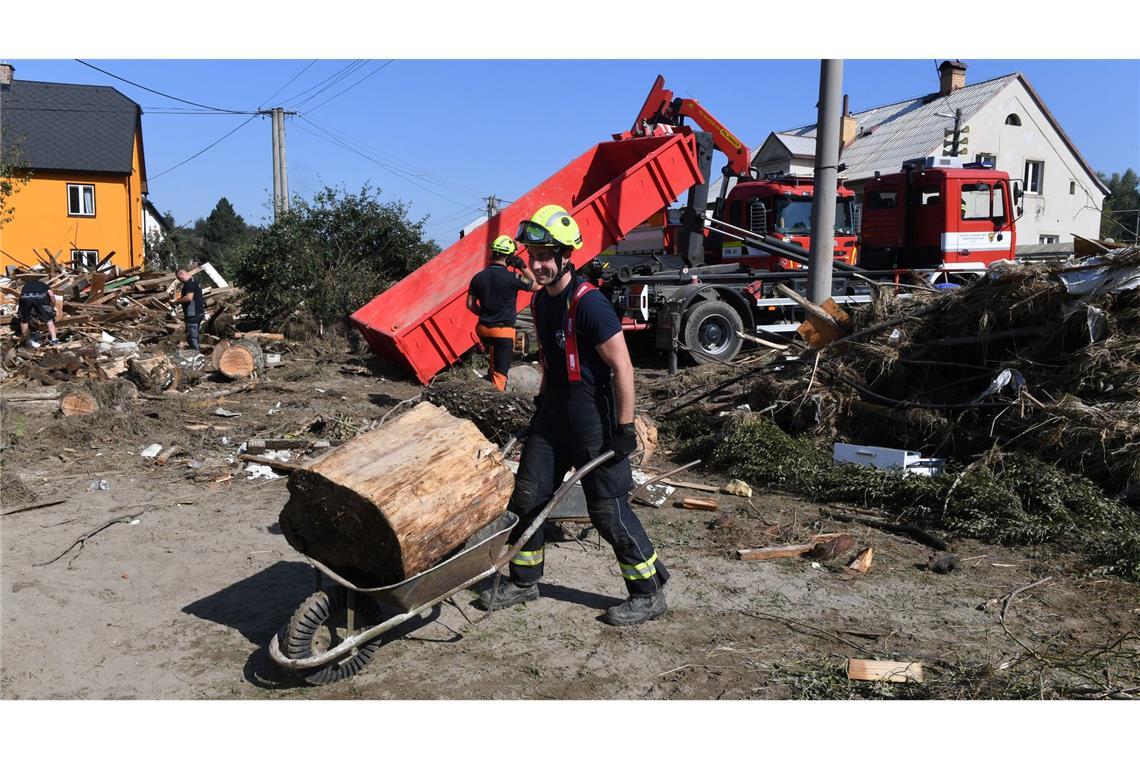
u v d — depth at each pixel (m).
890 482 6.34
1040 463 6.08
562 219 4.04
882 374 7.55
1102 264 6.53
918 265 14.89
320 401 10.52
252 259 16.53
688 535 5.74
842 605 4.57
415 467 3.67
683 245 13.62
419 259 17.25
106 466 7.39
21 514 6.06
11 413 8.98
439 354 11.34
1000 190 14.79
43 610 4.42
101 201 38.19
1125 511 5.61
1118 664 3.87
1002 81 32.09
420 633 4.19
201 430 8.59
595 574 5.02
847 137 36.34
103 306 17.28
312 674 3.62
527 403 7.07
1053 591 4.73
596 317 3.99
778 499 6.58
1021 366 6.75
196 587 4.76
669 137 12.58
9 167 23.08
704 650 4.03
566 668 3.85
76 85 41.25
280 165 28.06
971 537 5.64
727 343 13.48
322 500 3.61
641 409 9.21
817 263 10.19
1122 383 6.17
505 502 3.89
